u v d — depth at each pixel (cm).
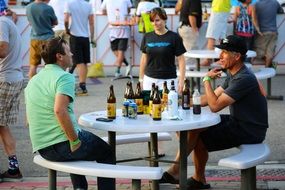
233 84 1256
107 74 2998
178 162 1246
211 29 2622
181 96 1366
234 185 1365
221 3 2595
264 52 2855
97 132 1867
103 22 3009
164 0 3422
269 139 1772
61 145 1127
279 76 2942
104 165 1120
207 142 1294
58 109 1092
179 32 2712
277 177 1419
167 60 1564
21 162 1574
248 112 1271
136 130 1128
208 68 2444
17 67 1438
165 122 1160
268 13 2809
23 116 2095
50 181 1161
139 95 1262
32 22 2258
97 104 2264
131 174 1077
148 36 1579
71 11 2423
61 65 1149
